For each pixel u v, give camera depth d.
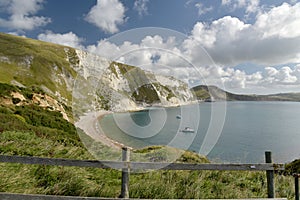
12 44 93.62
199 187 5.25
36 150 6.66
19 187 4.44
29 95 34.00
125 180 4.19
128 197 4.29
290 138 37.31
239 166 4.33
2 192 4.12
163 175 5.75
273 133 41.81
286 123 57.97
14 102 28.78
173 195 4.82
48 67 83.56
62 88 79.75
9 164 5.05
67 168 5.29
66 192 4.58
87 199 3.96
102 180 5.32
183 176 5.75
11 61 77.81
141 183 5.01
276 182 6.42
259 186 6.07
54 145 7.47
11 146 6.49
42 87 71.81
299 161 10.88
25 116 19.98
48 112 31.28
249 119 60.00
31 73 76.19
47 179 4.86
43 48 99.88
